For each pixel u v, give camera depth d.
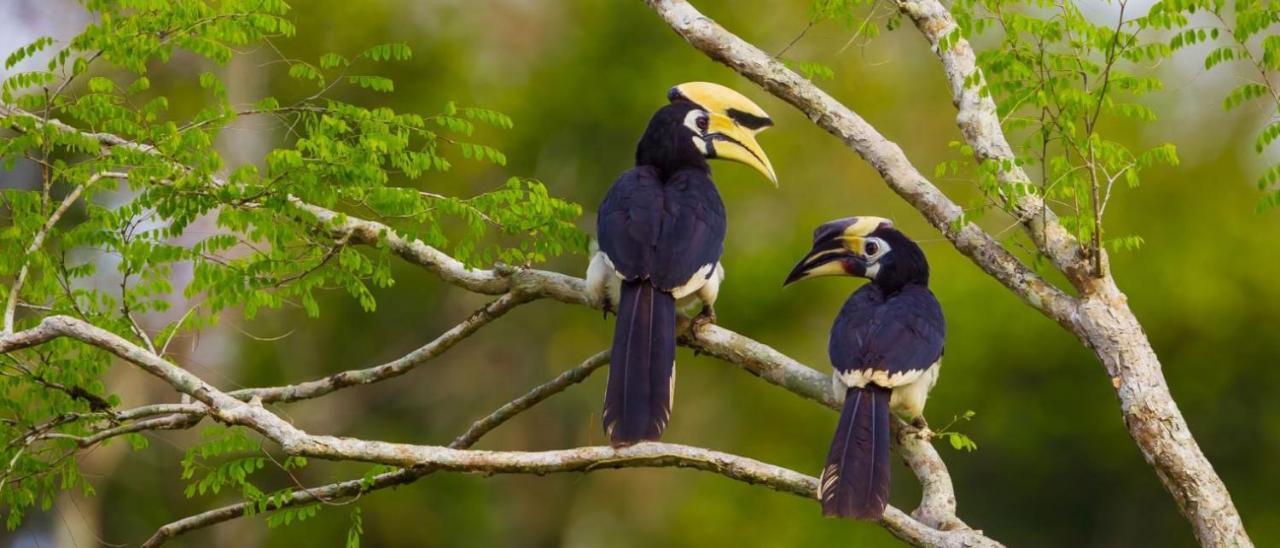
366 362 24.75
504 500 25.50
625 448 8.80
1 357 10.28
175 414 10.10
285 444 8.67
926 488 9.10
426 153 10.01
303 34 22.86
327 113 10.14
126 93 10.16
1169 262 24.88
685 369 25.08
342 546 23.34
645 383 9.00
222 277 9.96
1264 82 8.81
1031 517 26.67
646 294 9.38
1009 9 9.00
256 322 22.50
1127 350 8.57
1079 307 8.75
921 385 9.39
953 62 9.48
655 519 25.11
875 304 9.80
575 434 25.84
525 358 25.89
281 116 10.51
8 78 9.73
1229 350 25.41
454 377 25.55
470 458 8.76
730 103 10.68
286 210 9.81
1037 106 8.77
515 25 26.31
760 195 24.80
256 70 22.36
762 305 24.00
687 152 10.59
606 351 9.86
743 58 9.67
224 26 9.86
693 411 24.94
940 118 25.11
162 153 9.64
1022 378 25.12
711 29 9.77
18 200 9.98
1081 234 8.63
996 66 8.71
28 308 11.34
